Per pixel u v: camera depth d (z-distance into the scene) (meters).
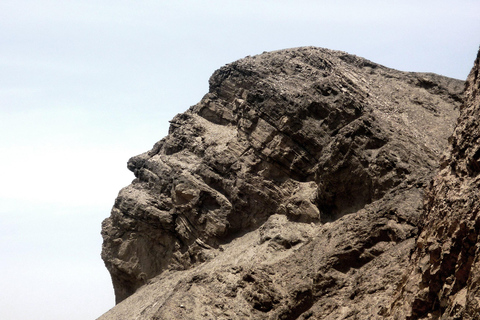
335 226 169.12
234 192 196.50
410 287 111.44
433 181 116.06
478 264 95.12
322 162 181.50
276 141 196.25
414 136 185.00
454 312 96.31
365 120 180.62
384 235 154.88
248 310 156.00
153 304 185.38
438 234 106.00
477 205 99.38
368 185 174.38
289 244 174.88
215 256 192.12
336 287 151.00
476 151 104.44
